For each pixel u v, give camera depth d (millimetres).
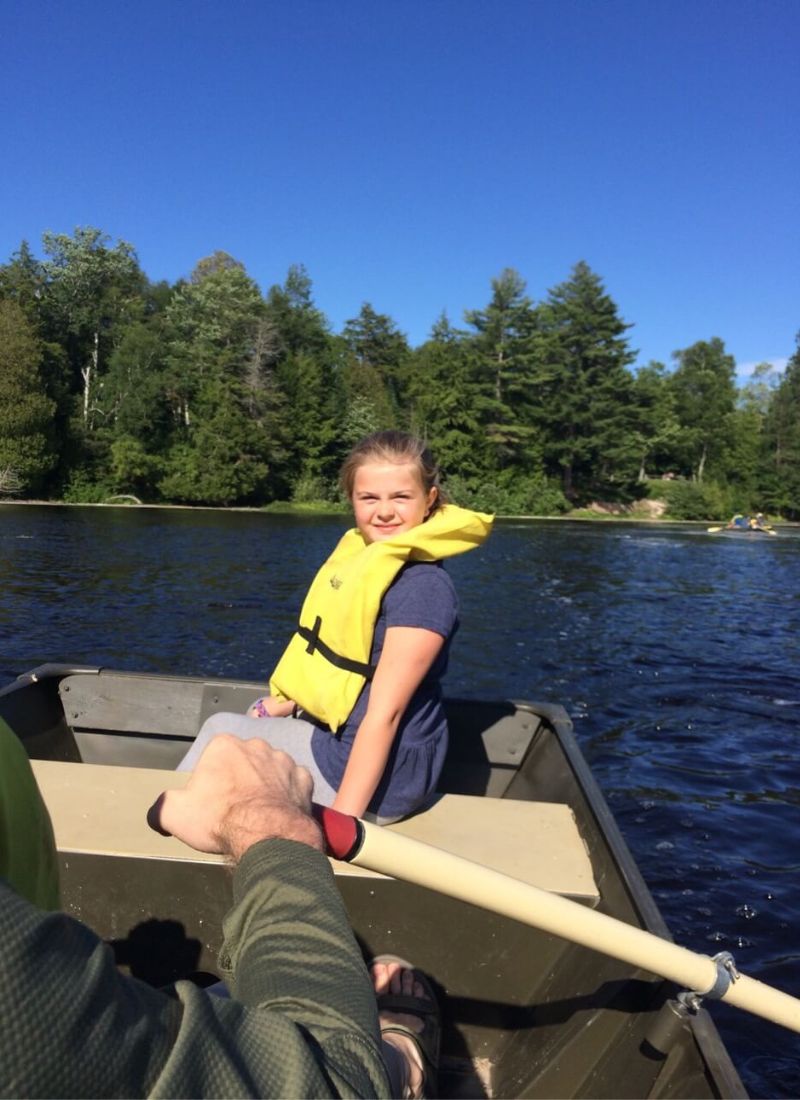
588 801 2117
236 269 53469
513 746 3016
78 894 1769
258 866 918
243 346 46750
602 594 13227
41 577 12047
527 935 1780
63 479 39938
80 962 606
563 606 11625
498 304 50469
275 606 10203
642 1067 1367
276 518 32281
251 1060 668
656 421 58031
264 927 865
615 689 6918
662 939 1329
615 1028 1510
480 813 2084
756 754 5348
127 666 7070
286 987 801
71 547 16781
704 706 6473
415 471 2104
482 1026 1803
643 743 5520
